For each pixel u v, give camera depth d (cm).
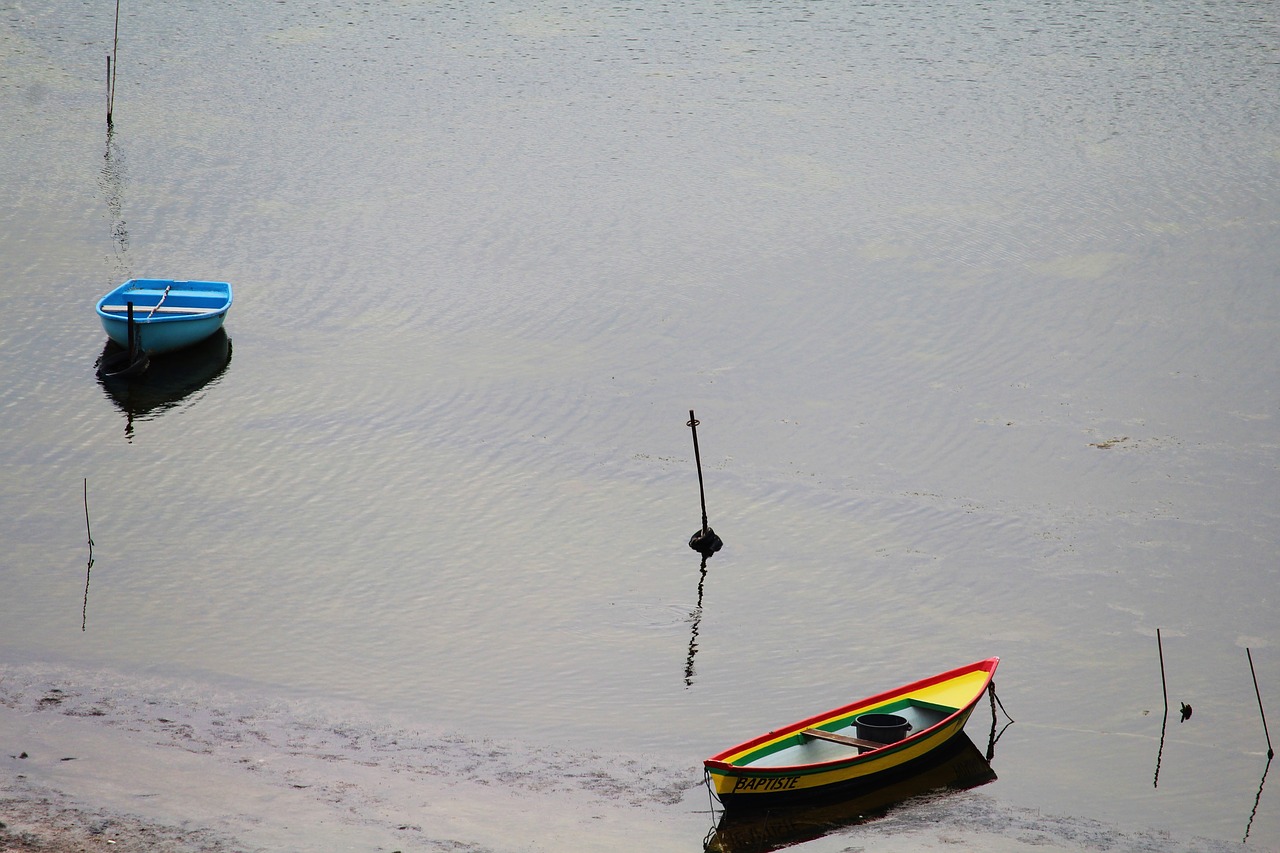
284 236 13212
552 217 13662
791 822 5472
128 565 7800
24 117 16300
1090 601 7550
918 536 8306
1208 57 18250
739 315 11575
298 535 8250
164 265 12506
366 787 5512
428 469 9175
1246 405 9862
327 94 17388
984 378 10412
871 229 13250
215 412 9981
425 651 6956
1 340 11000
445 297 11975
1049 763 6038
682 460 9325
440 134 16038
